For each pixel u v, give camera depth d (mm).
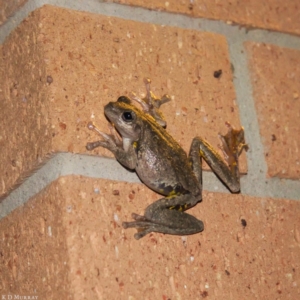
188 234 524
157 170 523
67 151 507
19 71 535
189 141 547
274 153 573
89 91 525
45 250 503
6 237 528
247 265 540
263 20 604
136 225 510
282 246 555
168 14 566
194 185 529
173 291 513
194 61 564
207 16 580
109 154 517
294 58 608
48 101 513
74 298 486
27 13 538
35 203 513
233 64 582
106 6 547
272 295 542
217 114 561
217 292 525
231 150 553
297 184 576
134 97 540
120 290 498
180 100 553
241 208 550
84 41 533
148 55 550
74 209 499
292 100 594
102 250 499
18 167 522
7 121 536
